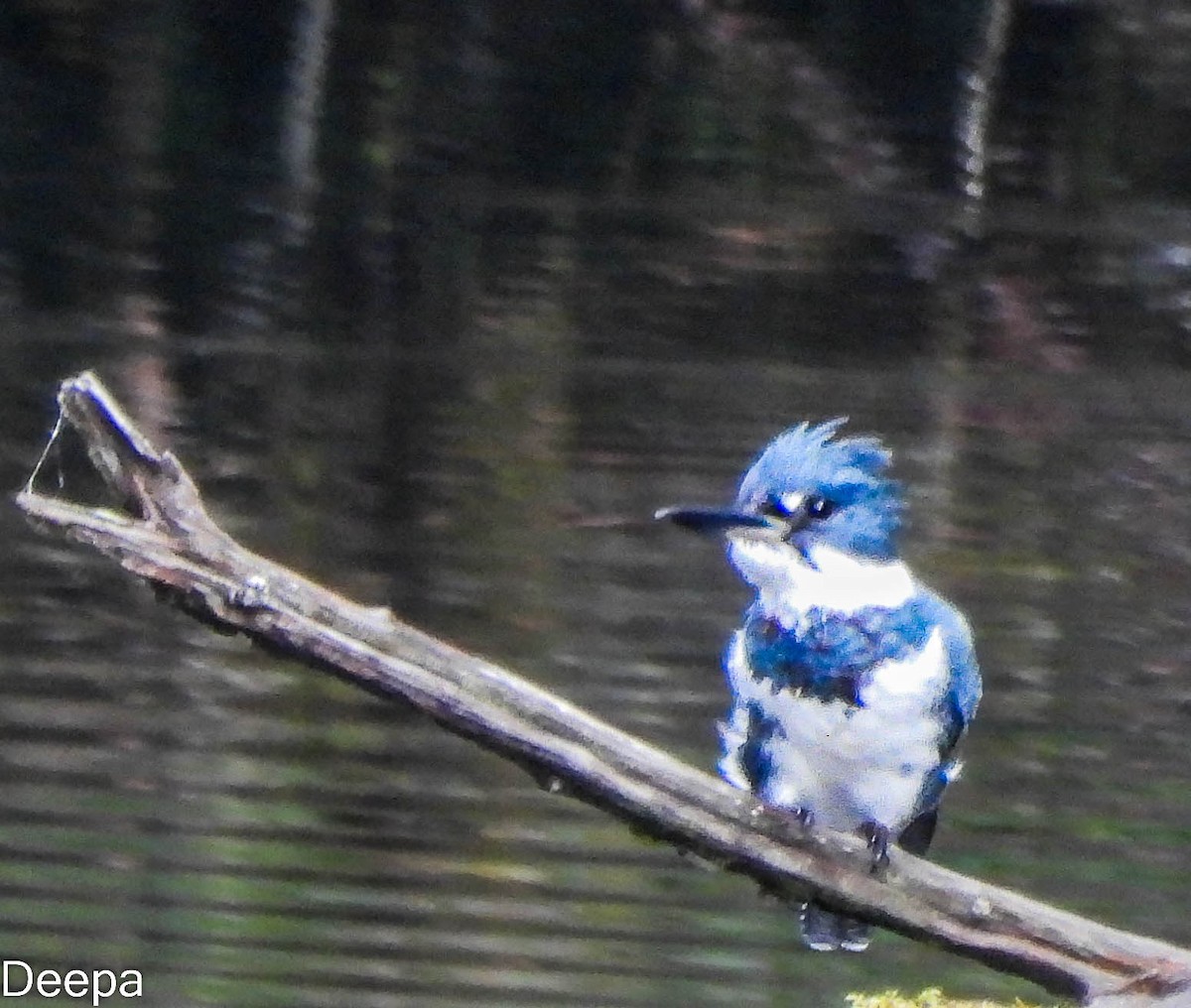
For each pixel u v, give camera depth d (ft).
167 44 75.61
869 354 68.28
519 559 44.06
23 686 34.06
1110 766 32.99
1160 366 67.87
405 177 76.33
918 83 78.02
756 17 78.18
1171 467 52.08
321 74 76.13
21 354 62.34
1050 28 78.02
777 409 59.41
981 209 76.89
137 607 38.19
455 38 76.89
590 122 77.36
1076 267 73.72
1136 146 78.33
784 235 74.90
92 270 71.87
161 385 59.57
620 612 39.68
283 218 74.33
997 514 47.78
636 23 77.15
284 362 62.90
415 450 52.95
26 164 74.84
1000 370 66.85
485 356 65.16
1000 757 33.30
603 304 70.59
